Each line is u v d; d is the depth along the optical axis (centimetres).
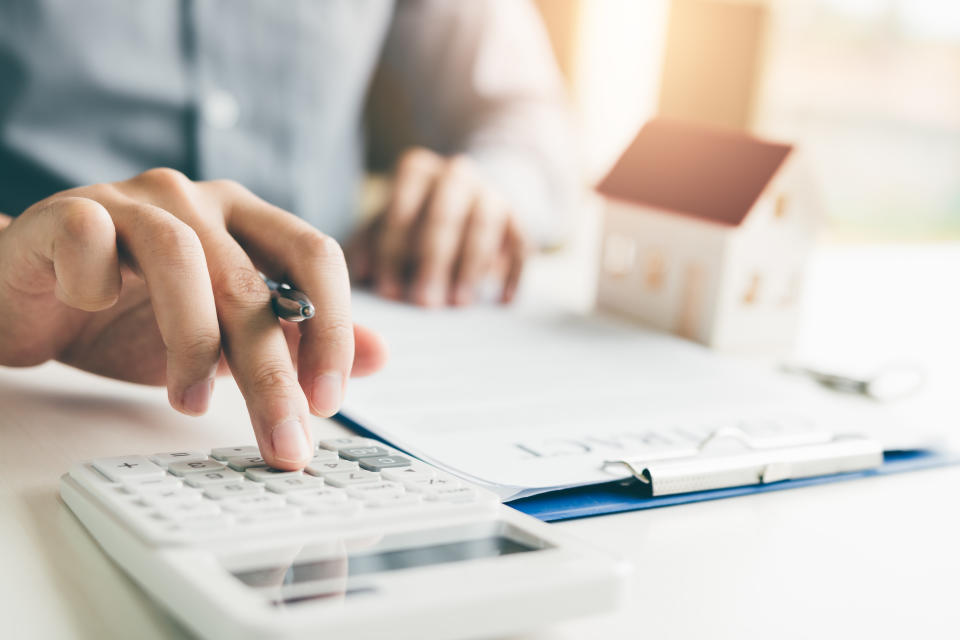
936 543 36
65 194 42
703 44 167
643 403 52
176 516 28
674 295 72
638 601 29
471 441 43
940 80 555
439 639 23
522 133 107
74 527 31
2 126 93
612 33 167
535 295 87
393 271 78
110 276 38
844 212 559
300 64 108
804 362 67
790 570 32
